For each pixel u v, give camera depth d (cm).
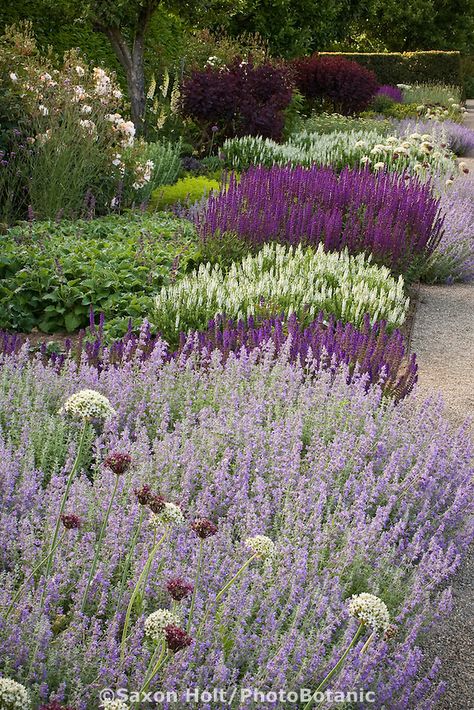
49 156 1003
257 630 318
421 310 888
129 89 1630
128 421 485
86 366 529
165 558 335
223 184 1088
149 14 1606
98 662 279
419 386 655
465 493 441
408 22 4447
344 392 514
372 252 901
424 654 367
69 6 1617
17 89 1024
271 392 519
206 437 444
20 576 332
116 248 861
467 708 337
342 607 329
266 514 382
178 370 535
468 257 1040
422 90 3247
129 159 1127
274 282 718
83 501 366
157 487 398
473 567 443
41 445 442
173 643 233
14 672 273
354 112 2516
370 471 433
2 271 780
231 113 1706
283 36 2694
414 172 1358
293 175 1055
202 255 868
